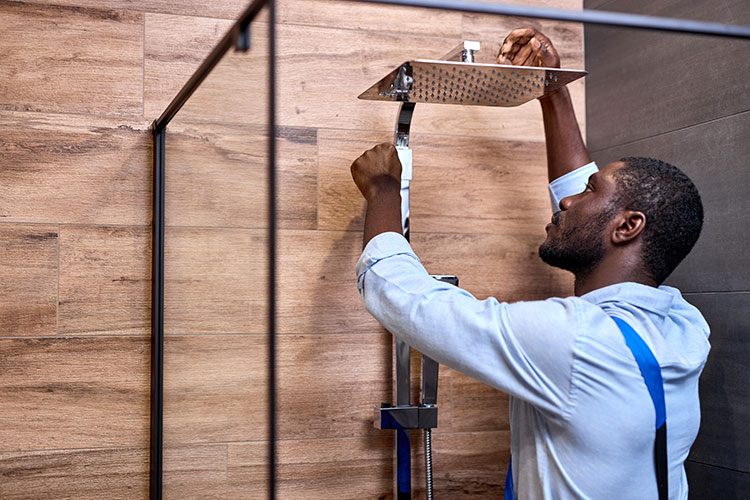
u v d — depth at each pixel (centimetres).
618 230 108
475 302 99
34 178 127
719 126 128
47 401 126
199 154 107
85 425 128
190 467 107
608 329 94
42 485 125
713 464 131
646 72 144
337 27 146
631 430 93
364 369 144
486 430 150
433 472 147
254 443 86
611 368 92
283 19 143
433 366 138
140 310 131
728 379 128
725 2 126
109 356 129
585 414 93
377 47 148
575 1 160
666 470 96
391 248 107
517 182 155
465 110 153
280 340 140
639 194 107
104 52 131
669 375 97
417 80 119
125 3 133
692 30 86
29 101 127
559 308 96
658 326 103
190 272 110
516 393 95
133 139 132
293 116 142
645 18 84
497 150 154
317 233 142
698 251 134
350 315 143
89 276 129
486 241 152
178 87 135
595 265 110
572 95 160
